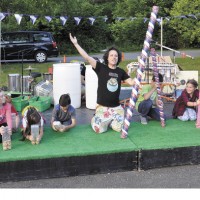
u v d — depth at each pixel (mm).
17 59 17484
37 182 4215
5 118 4992
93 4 28562
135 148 4504
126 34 24969
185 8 14273
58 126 5234
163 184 4129
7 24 21625
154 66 5559
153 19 4863
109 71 5215
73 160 4344
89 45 26391
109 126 5395
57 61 18562
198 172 4473
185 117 5902
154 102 5914
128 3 23156
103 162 4430
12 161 4191
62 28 25016
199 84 9070
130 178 4301
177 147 4629
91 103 7102
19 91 8227
